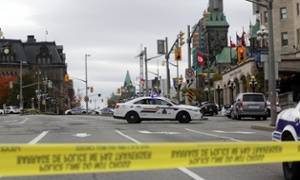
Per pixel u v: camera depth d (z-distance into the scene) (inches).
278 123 356.2
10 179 345.1
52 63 5905.5
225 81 3353.8
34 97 4463.6
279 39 2652.6
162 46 1529.3
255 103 1291.8
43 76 5305.1
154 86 3179.1
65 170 203.2
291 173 315.0
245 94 1309.1
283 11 2645.2
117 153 209.5
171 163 217.6
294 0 2527.1
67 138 688.4
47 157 200.5
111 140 647.1
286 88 1565.0
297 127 313.0
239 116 1316.4
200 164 222.8
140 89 3782.0
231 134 754.2
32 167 198.8
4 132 843.4
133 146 211.8
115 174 366.6
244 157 232.8
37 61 5821.9
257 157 236.1
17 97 3978.8
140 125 1040.2
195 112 1130.0
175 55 1449.3
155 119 1123.9
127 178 349.1
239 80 2824.8
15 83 4094.5
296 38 2509.8
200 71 5044.3
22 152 197.9
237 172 373.4
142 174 366.6
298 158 244.7
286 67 2245.3
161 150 216.4
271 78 906.7
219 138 668.7
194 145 222.2
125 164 210.5
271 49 919.0
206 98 3791.8
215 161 227.0
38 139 673.0
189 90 1537.9
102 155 207.5
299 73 2266.2
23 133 809.5
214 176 354.9
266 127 856.3
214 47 6053.2
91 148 206.1
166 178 347.9
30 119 1582.2
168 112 1122.7
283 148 242.8
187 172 373.7
